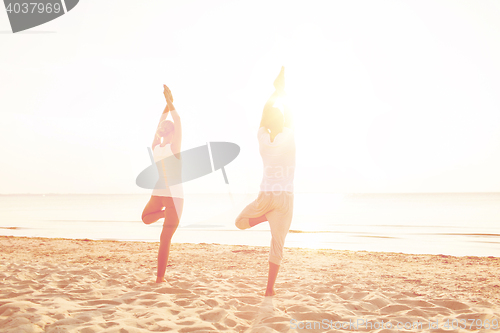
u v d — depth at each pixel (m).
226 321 2.72
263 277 4.86
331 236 13.73
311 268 5.85
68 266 5.45
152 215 3.95
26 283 3.95
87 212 32.31
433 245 11.15
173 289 3.71
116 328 2.40
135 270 5.32
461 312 3.15
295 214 31.55
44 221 21.16
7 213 31.86
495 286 4.48
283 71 3.61
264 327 2.51
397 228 17.36
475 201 75.44
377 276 5.16
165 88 3.47
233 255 7.25
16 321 2.44
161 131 3.63
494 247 10.69
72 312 2.80
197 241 11.38
